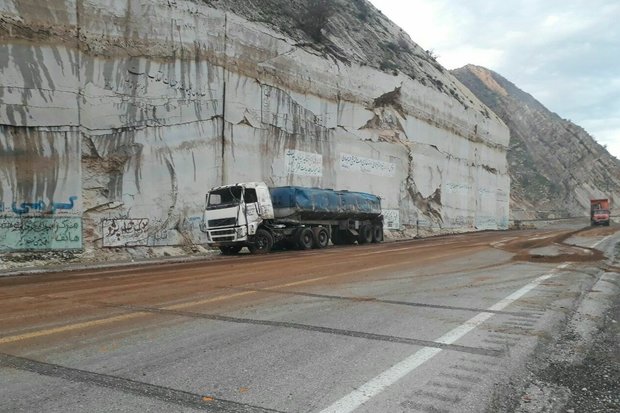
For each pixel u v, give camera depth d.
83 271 15.29
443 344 5.71
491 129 64.75
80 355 5.20
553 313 7.46
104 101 21.17
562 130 119.56
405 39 58.09
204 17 25.59
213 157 25.23
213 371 4.71
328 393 4.17
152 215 22.34
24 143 18.78
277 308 7.79
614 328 6.82
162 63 23.42
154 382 4.40
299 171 31.84
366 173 38.84
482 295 9.10
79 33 20.61
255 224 21.05
